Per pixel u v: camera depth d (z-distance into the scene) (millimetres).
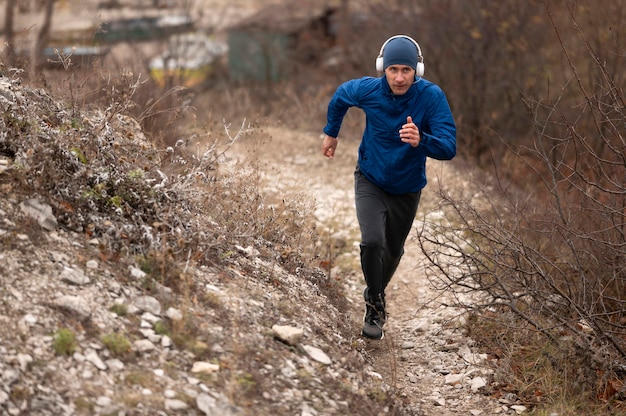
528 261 4875
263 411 3459
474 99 13594
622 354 4520
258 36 24281
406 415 4004
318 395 3693
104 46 8883
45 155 4109
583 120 10672
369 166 4930
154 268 4016
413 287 6305
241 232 5027
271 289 4551
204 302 4012
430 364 4926
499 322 4832
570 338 4672
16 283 3543
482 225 5457
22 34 7273
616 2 11102
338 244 7031
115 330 3562
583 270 5305
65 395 3162
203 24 26688
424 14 14273
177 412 3271
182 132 7348
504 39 13531
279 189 7344
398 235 5137
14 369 3152
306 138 10438
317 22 24500
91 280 3758
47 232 3908
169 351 3596
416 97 4672
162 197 4508
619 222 5344
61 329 3412
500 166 10758
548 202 6238
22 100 4594
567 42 13102
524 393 4504
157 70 17250
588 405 4328
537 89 12961
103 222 4098
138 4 23547
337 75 18453
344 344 4449
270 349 3887
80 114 5023
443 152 4535
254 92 20000
